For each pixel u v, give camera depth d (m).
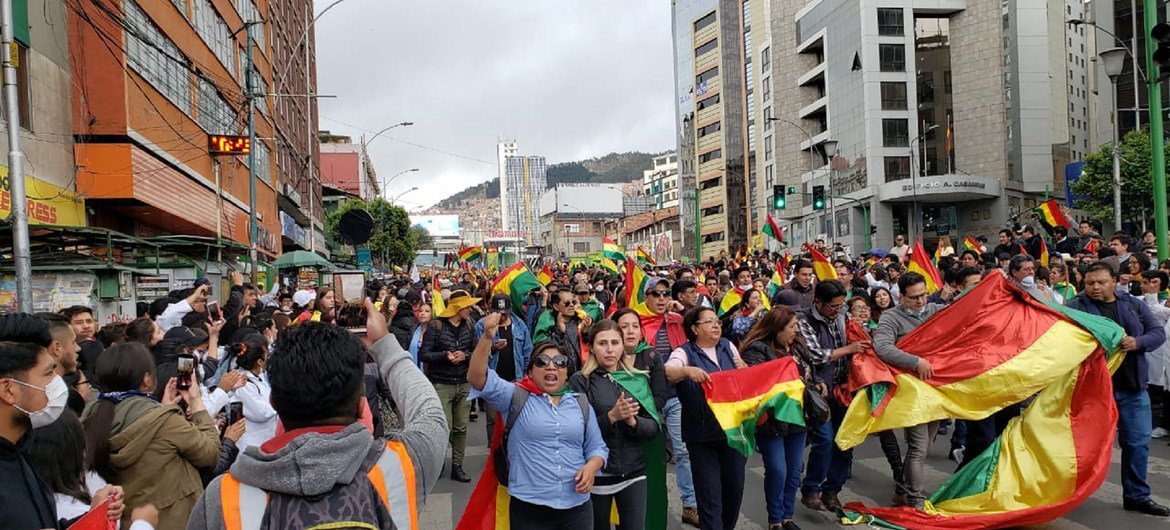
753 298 8.79
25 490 2.78
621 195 143.75
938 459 8.22
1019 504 5.98
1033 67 60.62
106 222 19.80
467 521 4.77
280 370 2.22
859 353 6.65
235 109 28.25
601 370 4.96
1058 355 6.14
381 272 55.75
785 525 6.05
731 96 91.94
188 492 4.18
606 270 22.81
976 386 6.24
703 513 5.45
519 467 4.46
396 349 2.74
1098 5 53.75
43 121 16.17
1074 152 88.12
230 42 29.39
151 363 4.34
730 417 5.31
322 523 2.05
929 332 6.55
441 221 153.62
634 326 5.34
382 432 6.59
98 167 17.86
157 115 20.39
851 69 61.62
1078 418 6.09
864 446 8.95
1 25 9.95
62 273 12.87
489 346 4.52
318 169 58.44
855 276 13.52
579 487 4.38
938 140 60.41
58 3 17.22
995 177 58.47
